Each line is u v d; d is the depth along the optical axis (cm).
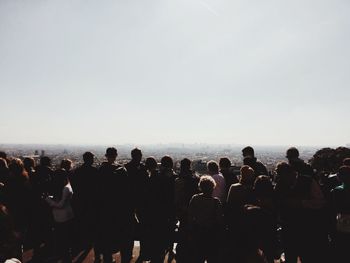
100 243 579
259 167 650
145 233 580
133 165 601
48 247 657
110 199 573
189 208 501
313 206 496
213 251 481
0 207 272
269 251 480
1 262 262
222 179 618
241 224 431
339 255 477
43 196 623
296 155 588
